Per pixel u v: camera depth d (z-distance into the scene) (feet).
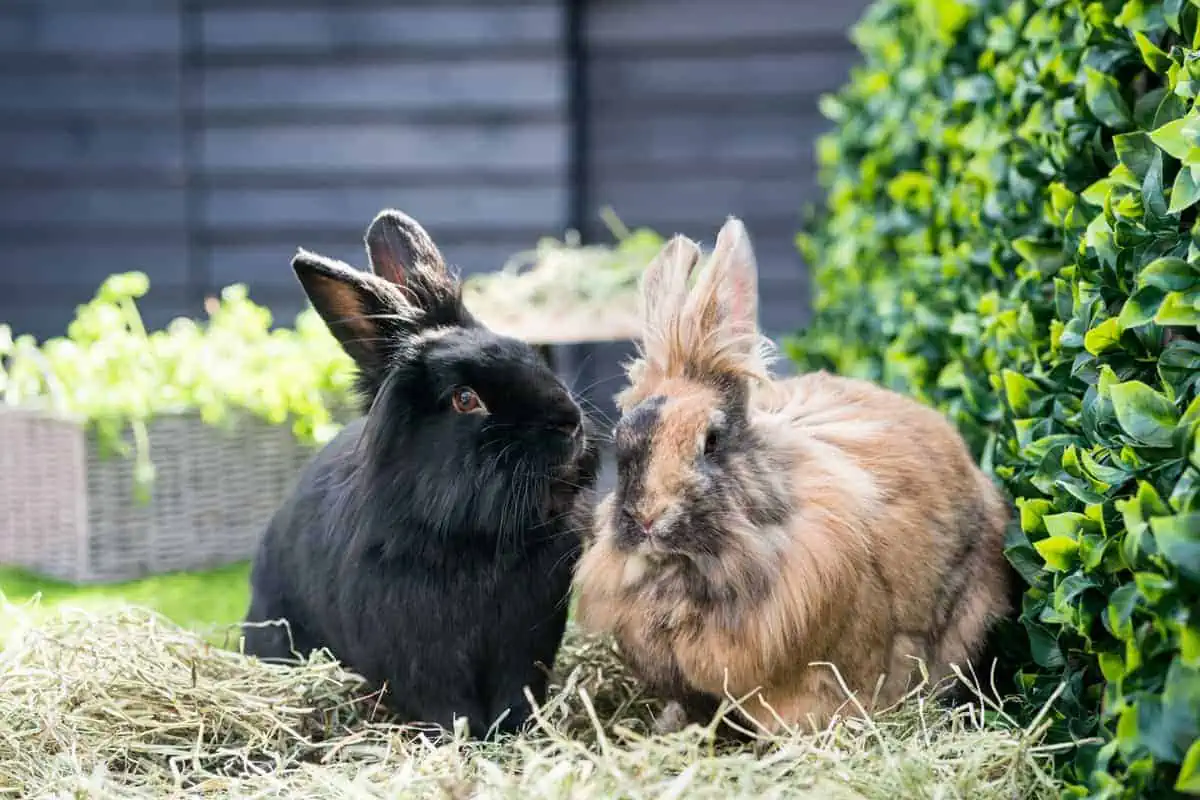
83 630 13.15
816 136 31.89
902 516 11.91
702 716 12.02
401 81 30.94
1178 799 8.41
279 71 31.04
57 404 19.35
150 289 31.60
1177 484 8.78
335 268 12.33
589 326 19.70
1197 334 10.01
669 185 32.40
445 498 11.74
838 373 22.04
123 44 31.01
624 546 10.98
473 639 12.12
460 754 11.75
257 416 20.18
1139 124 11.41
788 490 11.32
